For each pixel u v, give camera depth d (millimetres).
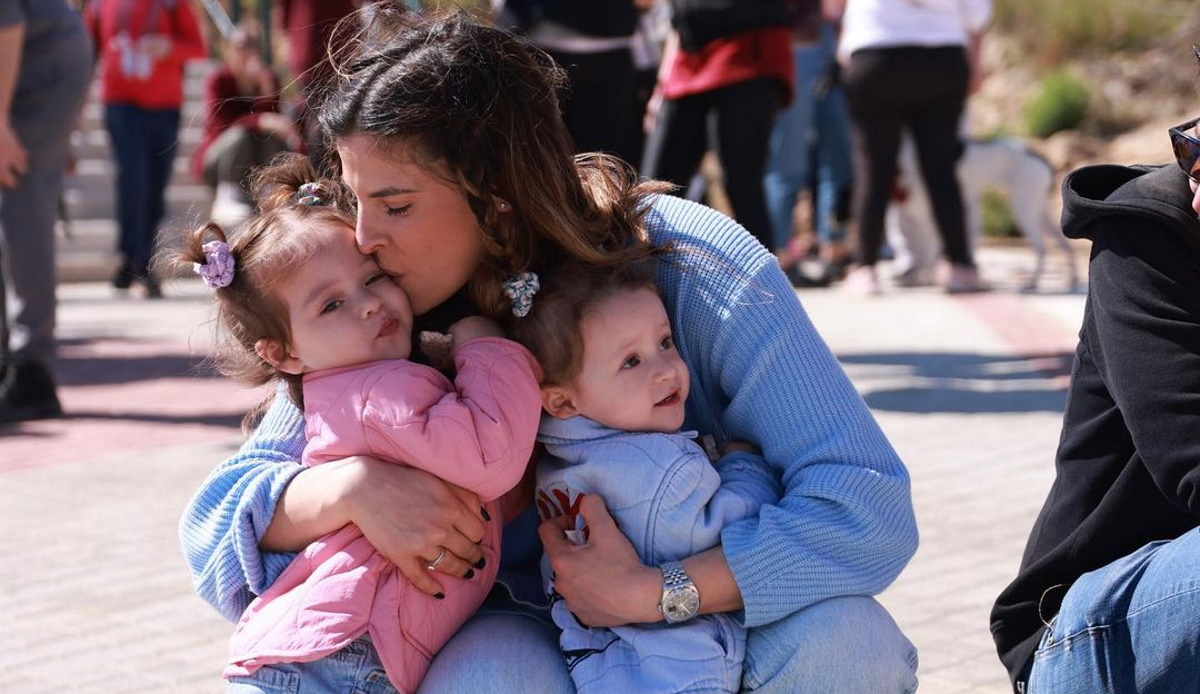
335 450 2852
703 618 2859
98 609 4773
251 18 19531
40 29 7289
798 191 12766
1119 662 2779
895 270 12695
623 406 2873
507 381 2797
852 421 2941
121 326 11469
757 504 2902
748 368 2949
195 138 16859
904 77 10859
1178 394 2674
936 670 4109
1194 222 2766
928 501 5758
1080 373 2973
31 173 7473
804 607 2836
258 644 2766
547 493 2951
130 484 6336
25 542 5508
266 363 2990
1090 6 22141
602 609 2822
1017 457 6418
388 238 2787
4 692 4094
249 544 2875
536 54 2898
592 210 2902
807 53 12570
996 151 12242
